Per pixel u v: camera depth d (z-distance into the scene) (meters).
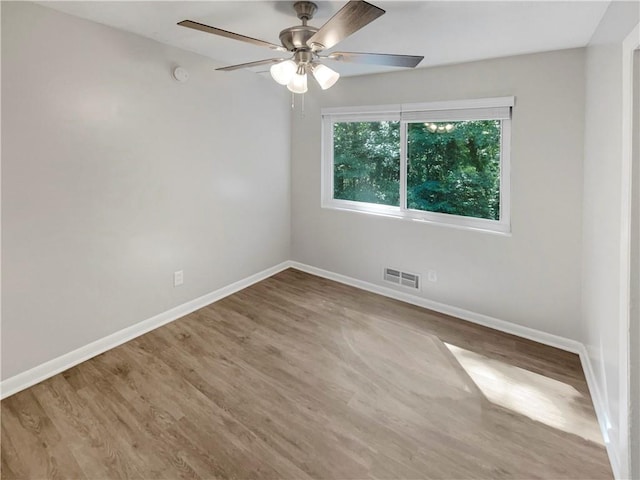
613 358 1.81
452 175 3.29
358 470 1.75
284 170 4.32
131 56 2.66
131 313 2.91
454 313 3.36
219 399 2.23
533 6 1.93
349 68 3.29
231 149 3.61
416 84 3.27
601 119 2.04
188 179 3.23
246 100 3.70
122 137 2.68
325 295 3.81
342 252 4.10
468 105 3.00
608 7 1.89
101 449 1.85
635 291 1.52
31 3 2.11
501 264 3.04
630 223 1.52
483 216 3.18
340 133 4.00
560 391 2.31
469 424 2.04
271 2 2.01
